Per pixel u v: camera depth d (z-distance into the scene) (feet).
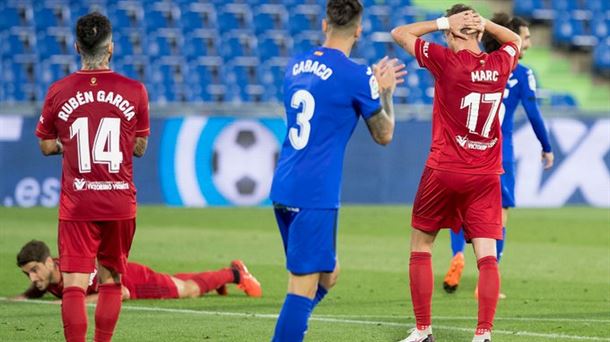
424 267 83.92
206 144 223.92
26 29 278.87
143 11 291.99
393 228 188.96
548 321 97.81
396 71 74.33
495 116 82.79
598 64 306.96
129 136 75.77
